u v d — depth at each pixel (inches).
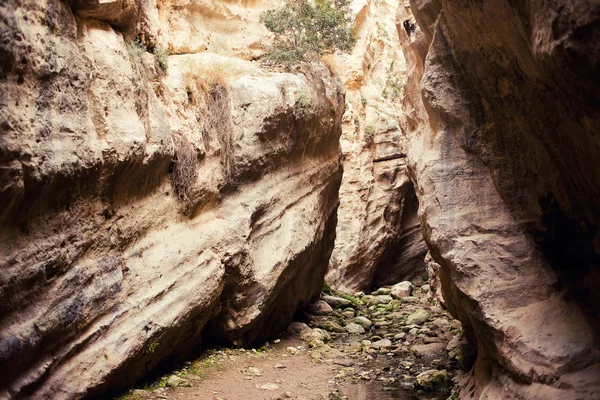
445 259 269.7
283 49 501.7
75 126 228.5
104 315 252.1
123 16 285.1
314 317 507.5
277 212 419.2
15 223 198.8
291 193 446.0
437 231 275.6
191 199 336.8
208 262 336.5
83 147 231.1
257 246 393.1
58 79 219.3
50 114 212.4
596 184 213.0
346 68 772.0
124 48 284.4
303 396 298.0
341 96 538.9
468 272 258.8
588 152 202.2
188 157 335.0
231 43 482.3
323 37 521.3
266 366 350.3
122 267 271.1
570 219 250.2
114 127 259.0
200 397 278.7
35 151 198.7
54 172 209.3
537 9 157.9
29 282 202.4
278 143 424.2
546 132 235.9
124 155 261.1
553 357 218.4
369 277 748.6
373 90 827.4
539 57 162.1
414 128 411.5
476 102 280.5
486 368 267.7
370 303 616.4
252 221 387.9
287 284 429.1
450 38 280.8
